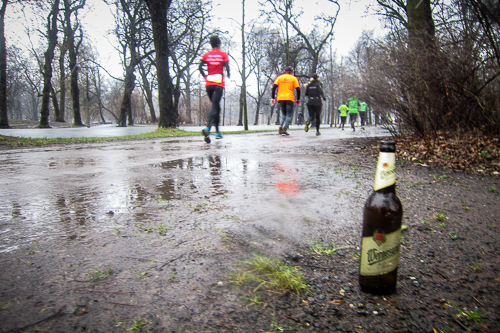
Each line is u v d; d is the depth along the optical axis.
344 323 1.20
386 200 1.36
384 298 1.36
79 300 1.25
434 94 5.96
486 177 3.98
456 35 5.68
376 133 13.10
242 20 15.99
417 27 6.35
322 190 3.13
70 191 3.01
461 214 2.49
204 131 7.87
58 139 10.23
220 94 8.04
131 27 29.08
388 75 6.52
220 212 2.37
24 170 4.23
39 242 1.78
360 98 7.96
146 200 2.70
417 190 3.27
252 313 1.23
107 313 1.19
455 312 1.28
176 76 29.62
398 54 6.29
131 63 30.22
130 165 4.62
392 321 1.22
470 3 4.65
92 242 1.79
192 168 4.35
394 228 1.36
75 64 30.97
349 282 1.47
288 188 3.19
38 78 49.03
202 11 25.81
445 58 5.65
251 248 1.77
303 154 5.94
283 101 11.30
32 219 2.17
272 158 5.37
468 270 1.62
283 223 2.17
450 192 3.19
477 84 5.61
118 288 1.34
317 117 12.14
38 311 1.18
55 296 1.27
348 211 2.46
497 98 5.48
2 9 21.52
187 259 1.61
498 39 4.91
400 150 5.93
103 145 8.43
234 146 7.44
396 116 6.83
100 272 1.46
